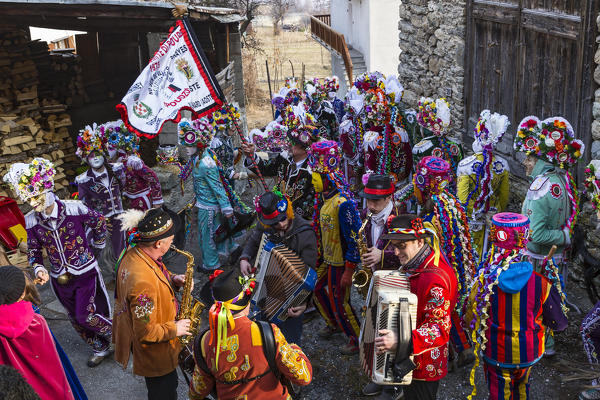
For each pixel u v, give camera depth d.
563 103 6.82
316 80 9.74
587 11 6.11
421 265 3.89
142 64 13.42
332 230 5.15
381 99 7.07
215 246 7.15
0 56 9.44
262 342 3.37
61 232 5.27
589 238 6.20
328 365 5.45
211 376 3.52
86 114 12.29
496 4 7.93
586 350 4.42
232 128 7.39
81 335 5.61
